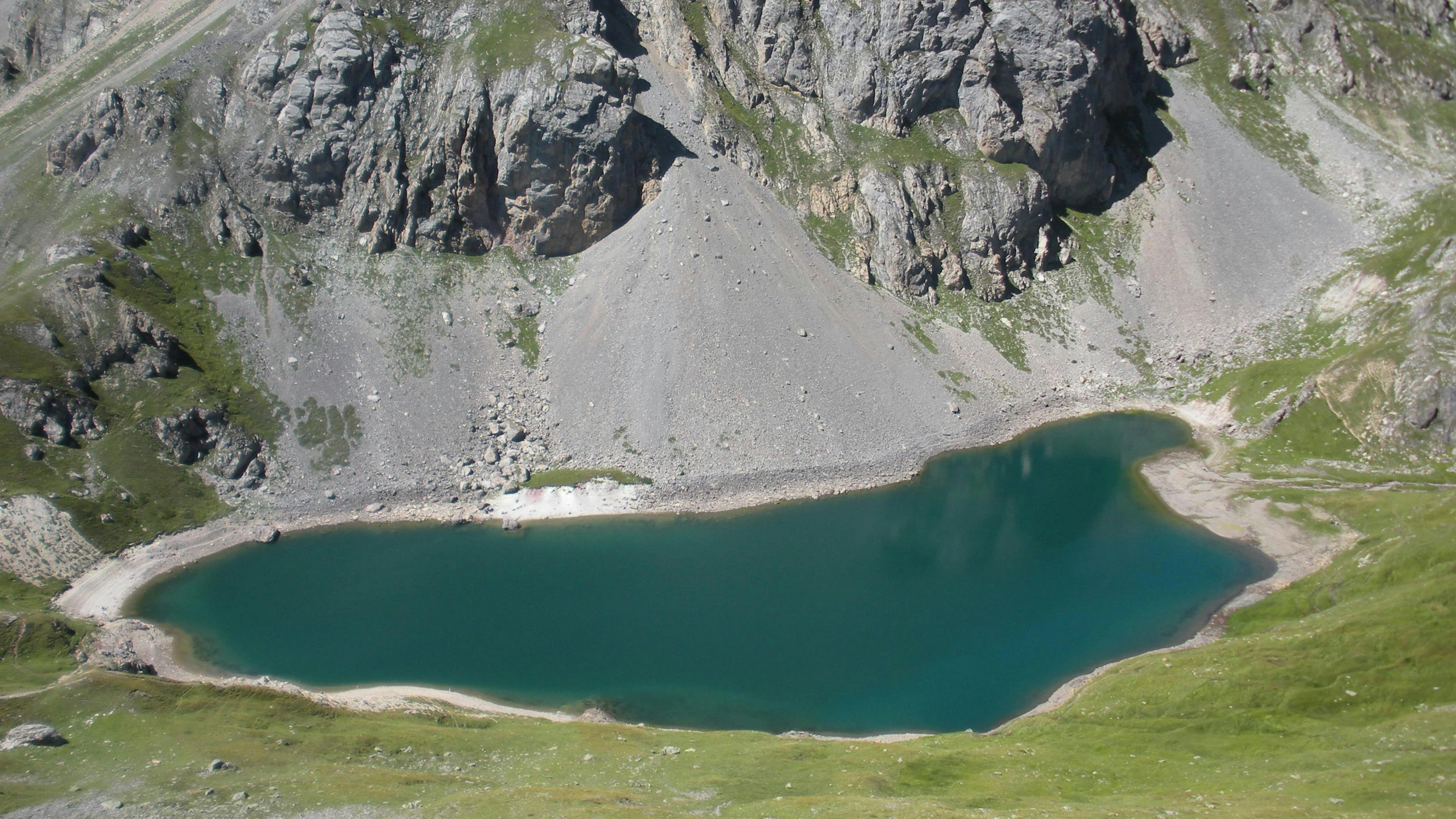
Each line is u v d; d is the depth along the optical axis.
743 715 69.19
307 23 128.38
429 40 131.62
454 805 49.78
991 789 52.91
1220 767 53.09
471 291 124.44
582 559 94.19
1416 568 71.88
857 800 50.06
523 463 109.44
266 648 79.62
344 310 119.56
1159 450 112.81
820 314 124.56
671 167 131.25
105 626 82.56
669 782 56.03
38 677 70.50
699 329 118.06
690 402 113.25
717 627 81.00
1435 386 100.88
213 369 111.06
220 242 120.62
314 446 108.44
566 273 126.88
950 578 88.31
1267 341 125.69
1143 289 136.88
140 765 55.91
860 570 90.38
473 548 97.06
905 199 136.25
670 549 95.75
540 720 68.25
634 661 76.44
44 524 92.38
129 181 121.38
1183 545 92.50
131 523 96.88
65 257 110.75
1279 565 86.56
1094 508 101.06
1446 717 51.97
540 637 80.38
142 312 109.44
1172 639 76.31
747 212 131.50
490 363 118.31
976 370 126.81
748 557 93.62
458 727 66.06
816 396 116.19
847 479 108.56
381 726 64.50
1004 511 101.19
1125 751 57.47
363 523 102.50
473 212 127.06
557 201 125.62
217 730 61.03
